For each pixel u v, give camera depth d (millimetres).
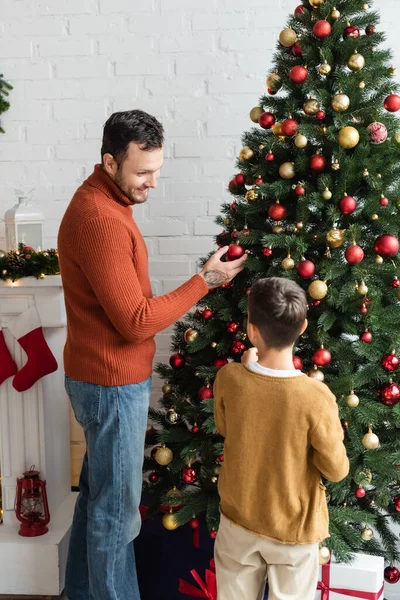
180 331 2178
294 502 1569
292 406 1527
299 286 1685
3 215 2668
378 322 1799
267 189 1782
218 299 1965
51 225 2662
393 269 1753
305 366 1938
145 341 1820
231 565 1694
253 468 1590
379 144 1775
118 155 1666
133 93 2547
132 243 1722
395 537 2029
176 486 2121
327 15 1795
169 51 2508
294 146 1866
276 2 2441
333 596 1827
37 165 2625
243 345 1896
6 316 2227
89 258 1639
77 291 1745
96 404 1774
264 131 2018
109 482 1811
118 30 2510
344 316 1843
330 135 1725
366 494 1998
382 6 2408
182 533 2188
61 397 2490
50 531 2262
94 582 1871
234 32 2475
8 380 2260
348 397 1742
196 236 2619
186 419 2082
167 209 2607
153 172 1704
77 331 1787
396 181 1840
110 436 1786
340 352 1845
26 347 2189
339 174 1800
